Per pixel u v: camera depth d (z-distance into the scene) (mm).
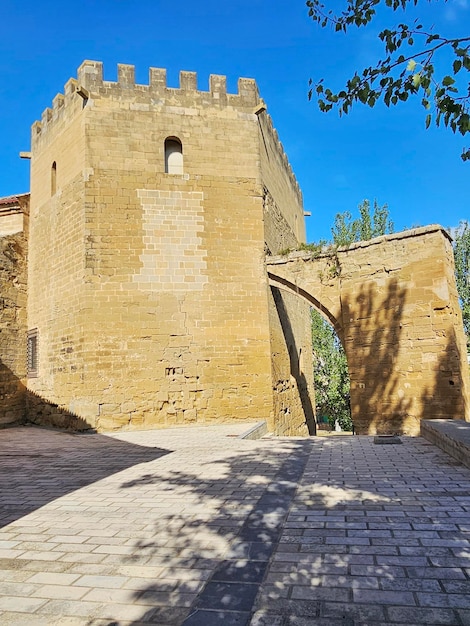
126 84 15219
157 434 12672
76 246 14531
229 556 4137
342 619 3000
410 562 3828
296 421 18953
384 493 5898
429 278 12930
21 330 17188
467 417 12633
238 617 3082
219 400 14430
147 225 14641
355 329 13992
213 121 15836
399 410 12938
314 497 5867
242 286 15211
